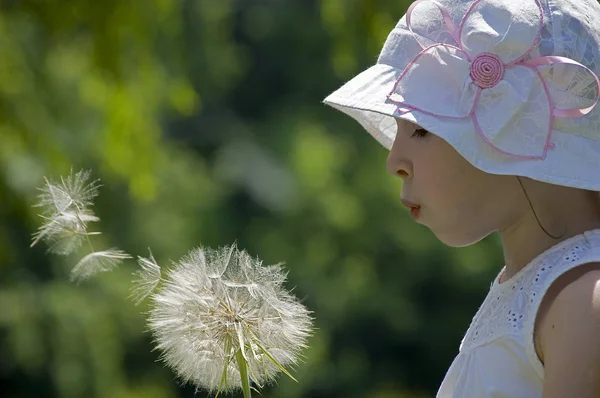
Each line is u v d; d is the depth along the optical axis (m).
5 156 8.63
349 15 6.73
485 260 23.19
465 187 2.38
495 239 23.23
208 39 16.64
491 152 2.33
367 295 23.02
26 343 14.39
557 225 2.34
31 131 8.16
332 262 23.42
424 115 2.37
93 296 15.40
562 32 2.39
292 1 27.69
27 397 14.72
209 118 26.33
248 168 24.45
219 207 23.50
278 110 27.12
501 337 2.29
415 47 2.49
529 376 2.25
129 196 17.48
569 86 2.35
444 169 2.39
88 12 7.04
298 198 23.77
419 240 23.33
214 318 2.40
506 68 2.36
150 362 17.39
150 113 7.93
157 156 8.05
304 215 23.67
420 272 23.36
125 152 7.53
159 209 19.69
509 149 2.32
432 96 2.40
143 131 7.57
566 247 2.30
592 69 2.39
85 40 7.62
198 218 22.39
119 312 15.51
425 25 2.48
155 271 2.49
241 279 2.46
